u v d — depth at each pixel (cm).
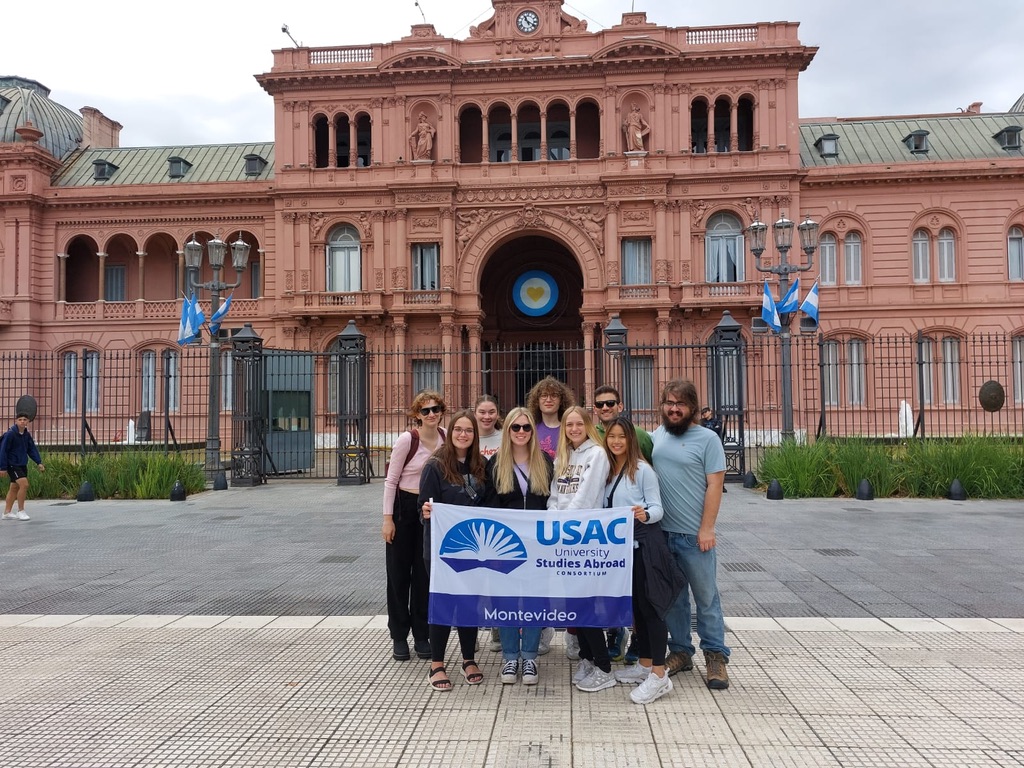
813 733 500
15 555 1152
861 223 3775
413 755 473
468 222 3738
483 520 596
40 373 3966
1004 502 1642
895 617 782
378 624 775
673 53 3597
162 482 1836
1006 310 3700
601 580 588
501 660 665
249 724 522
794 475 1750
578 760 464
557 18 3750
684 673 620
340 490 1967
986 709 536
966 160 3703
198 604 865
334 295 3728
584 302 3684
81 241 4228
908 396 3706
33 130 4056
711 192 3638
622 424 612
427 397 689
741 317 3609
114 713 541
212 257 2164
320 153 3975
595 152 3900
